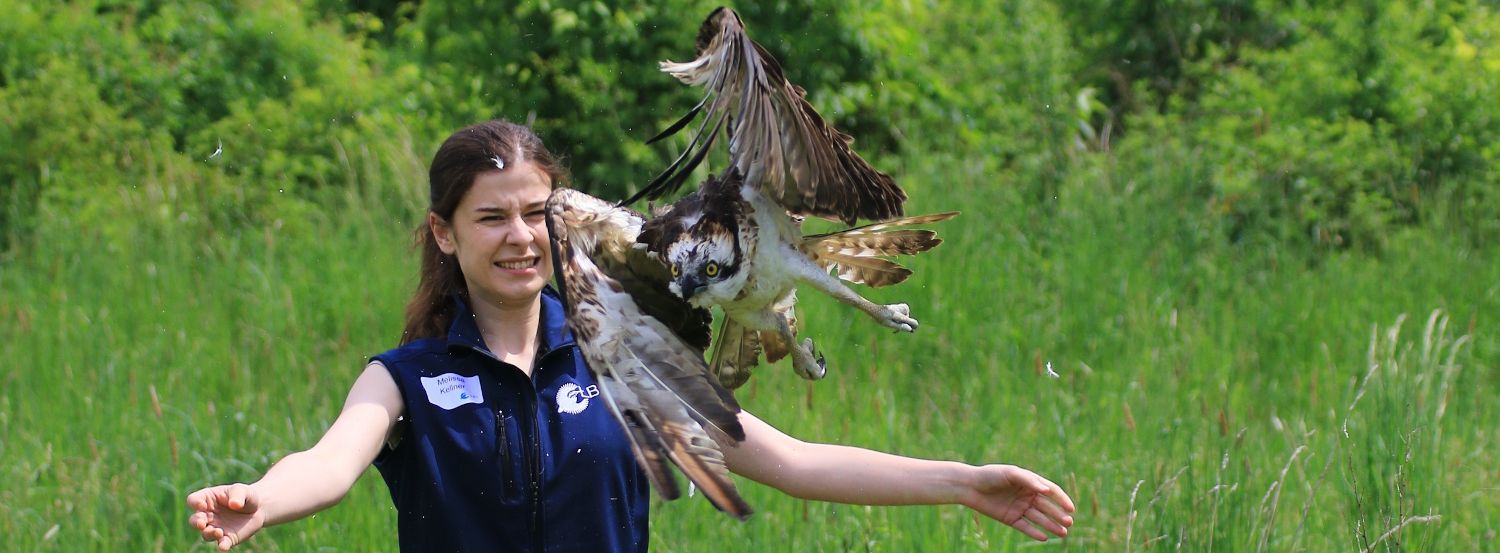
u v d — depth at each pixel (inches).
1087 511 201.0
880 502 125.6
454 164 118.0
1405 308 291.6
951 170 340.5
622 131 362.0
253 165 360.8
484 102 374.6
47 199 336.8
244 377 248.8
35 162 345.1
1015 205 330.6
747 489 200.2
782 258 129.3
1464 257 308.8
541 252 120.3
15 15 377.4
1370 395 205.3
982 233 314.5
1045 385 251.8
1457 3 418.3
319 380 250.1
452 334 119.2
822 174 126.6
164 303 289.3
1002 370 263.1
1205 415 228.2
